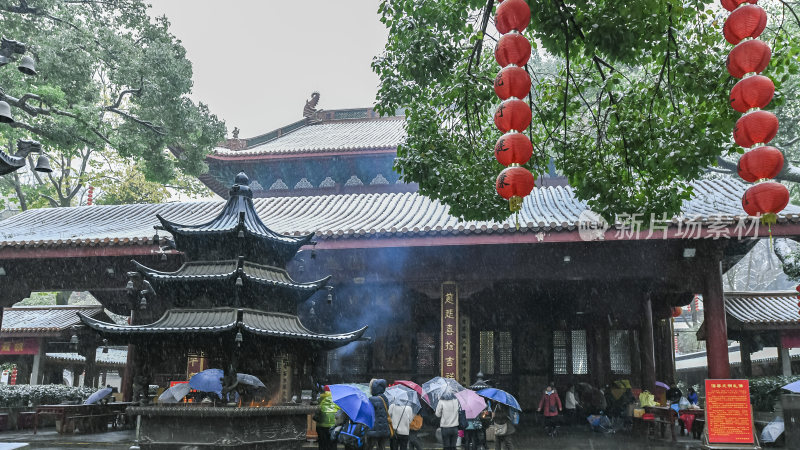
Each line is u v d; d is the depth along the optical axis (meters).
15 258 19.53
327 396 11.88
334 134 37.09
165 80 21.30
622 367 23.12
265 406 11.88
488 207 9.82
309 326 22.00
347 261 19.75
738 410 14.53
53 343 28.33
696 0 7.85
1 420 18.91
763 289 56.88
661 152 8.31
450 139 9.96
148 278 11.61
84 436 17.66
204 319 11.55
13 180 38.56
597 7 7.66
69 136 19.86
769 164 5.08
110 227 22.20
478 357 23.88
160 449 11.15
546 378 23.44
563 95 9.64
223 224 12.34
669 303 24.28
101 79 24.30
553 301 24.00
